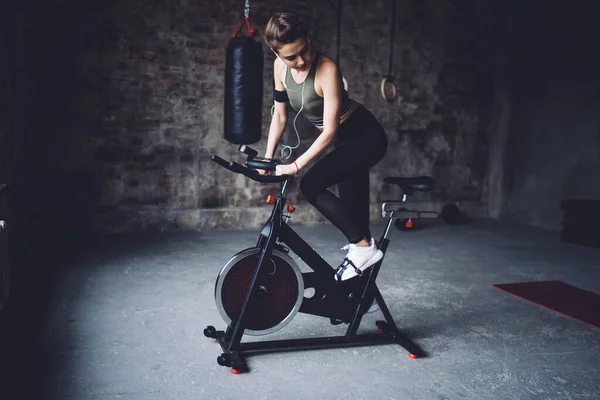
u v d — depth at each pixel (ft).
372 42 19.08
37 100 15.33
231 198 17.93
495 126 21.17
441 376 7.36
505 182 21.03
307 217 18.86
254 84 14.62
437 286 11.80
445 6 19.92
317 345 7.95
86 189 16.35
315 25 18.33
